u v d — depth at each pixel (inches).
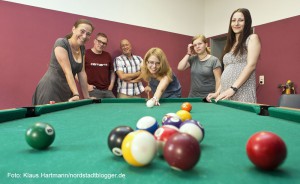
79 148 34.3
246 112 75.2
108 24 179.0
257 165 24.8
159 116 68.3
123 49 171.6
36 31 149.6
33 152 32.2
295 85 159.0
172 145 24.0
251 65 93.0
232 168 25.5
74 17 164.1
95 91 159.3
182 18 222.1
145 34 198.2
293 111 56.1
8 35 140.6
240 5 199.9
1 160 28.7
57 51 97.5
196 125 36.0
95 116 67.9
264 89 178.5
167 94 126.2
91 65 160.4
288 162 27.3
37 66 150.1
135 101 115.6
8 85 141.3
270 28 174.4
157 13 205.8
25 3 145.7
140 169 25.4
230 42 109.3
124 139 27.4
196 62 140.3
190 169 24.2
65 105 84.0
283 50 165.9
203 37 132.3
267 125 52.1
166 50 211.2
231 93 95.0
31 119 61.7
